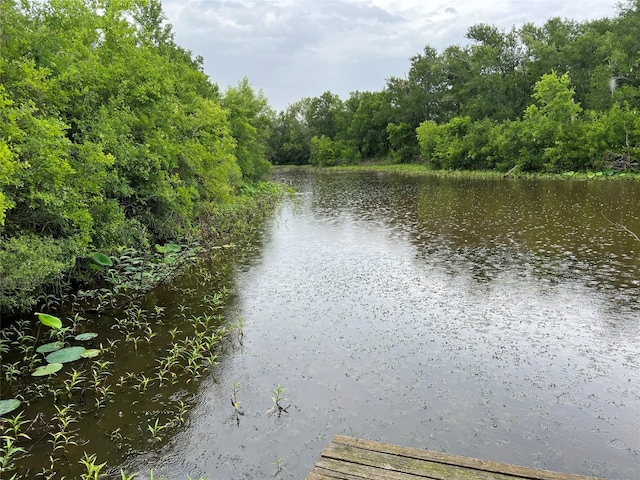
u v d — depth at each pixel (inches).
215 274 437.1
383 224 683.4
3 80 332.2
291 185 1493.6
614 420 200.4
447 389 227.1
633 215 654.5
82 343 289.3
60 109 389.4
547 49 1722.4
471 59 2078.0
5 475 175.8
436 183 1366.9
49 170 309.7
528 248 495.2
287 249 536.7
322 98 3193.9
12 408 213.9
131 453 187.6
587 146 1305.4
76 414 215.0
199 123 623.2
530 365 247.6
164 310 345.1
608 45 1577.3
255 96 1456.7
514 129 1508.4
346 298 358.9
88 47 451.5
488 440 189.5
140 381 242.5
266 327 307.1
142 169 466.6
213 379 243.0
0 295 286.2
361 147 2768.2
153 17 935.0
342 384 234.5
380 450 139.9
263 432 198.7
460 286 378.3
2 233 323.6
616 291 351.3
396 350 269.0
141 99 483.8
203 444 191.8
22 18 382.6
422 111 2395.4
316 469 131.5
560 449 183.2
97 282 414.0
